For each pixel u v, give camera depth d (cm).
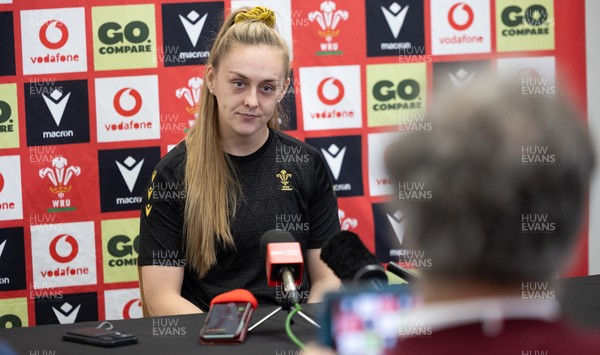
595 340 54
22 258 278
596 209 284
